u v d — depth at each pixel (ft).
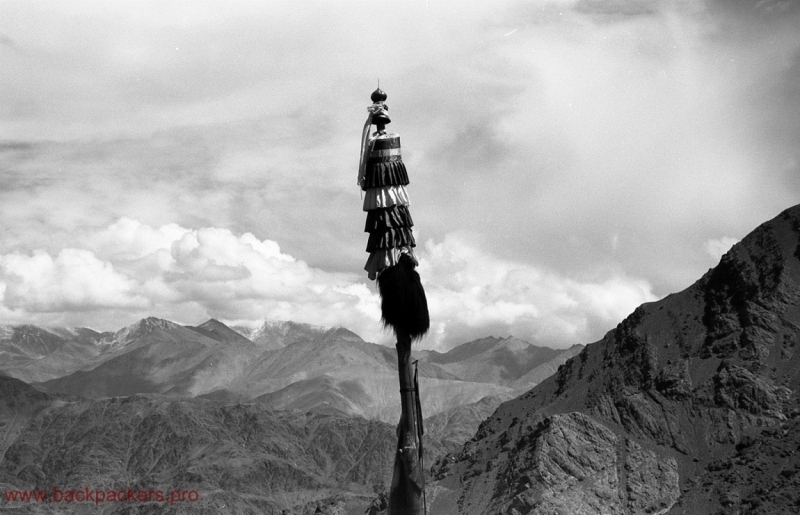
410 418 117.19
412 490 115.14
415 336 119.14
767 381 540.11
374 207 122.72
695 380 566.36
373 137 124.67
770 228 616.39
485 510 533.96
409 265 121.49
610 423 568.00
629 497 511.81
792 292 573.33
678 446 536.01
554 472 532.73
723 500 474.08
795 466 474.49
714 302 605.31
